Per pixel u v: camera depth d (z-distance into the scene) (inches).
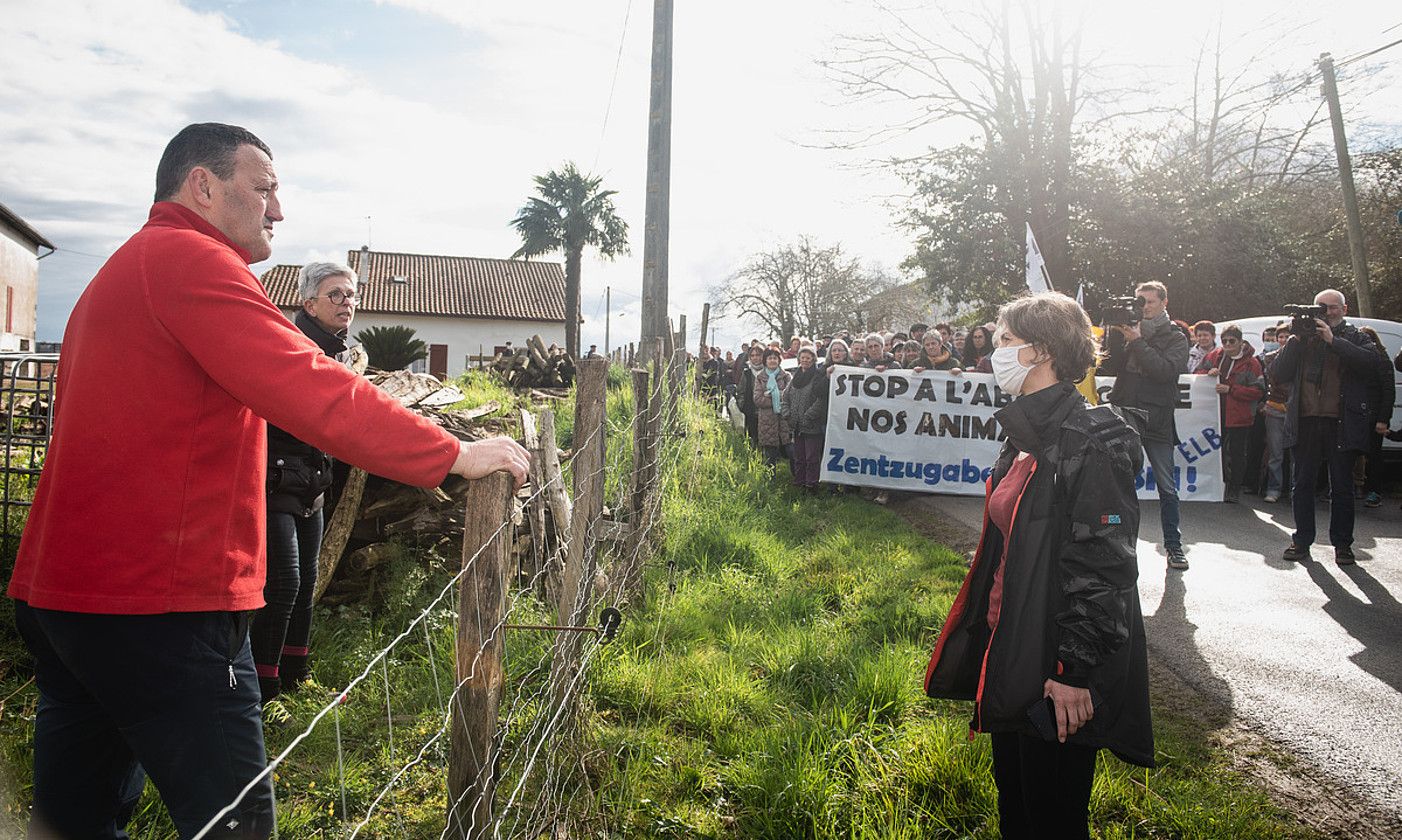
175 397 68.4
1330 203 1133.7
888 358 416.8
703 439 401.4
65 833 77.1
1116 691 86.7
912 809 123.8
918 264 981.8
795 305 2039.9
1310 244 1011.9
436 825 115.3
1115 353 272.1
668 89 412.2
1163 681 179.6
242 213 78.2
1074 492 87.8
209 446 70.1
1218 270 862.5
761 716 151.8
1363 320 450.9
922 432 403.2
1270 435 394.6
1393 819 127.1
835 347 416.2
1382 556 286.8
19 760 117.1
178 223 74.9
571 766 126.3
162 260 68.4
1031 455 93.6
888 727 146.6
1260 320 479.8
